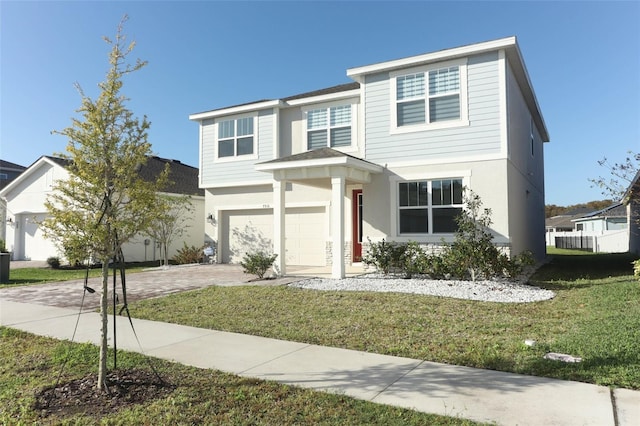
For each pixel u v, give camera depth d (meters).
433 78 12.82
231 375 5.05
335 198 12.03
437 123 12.66
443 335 6.60
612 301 8.19
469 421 3.75
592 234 34.06
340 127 15.91
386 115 13.41
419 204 12.93
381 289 10.19
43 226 5.00
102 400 4.41
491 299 8.99
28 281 14.38
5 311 9.04
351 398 4.33
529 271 14.02
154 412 4.11
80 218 4.64
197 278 13.53
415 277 11.95
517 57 12.31
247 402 4.30
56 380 4.98
